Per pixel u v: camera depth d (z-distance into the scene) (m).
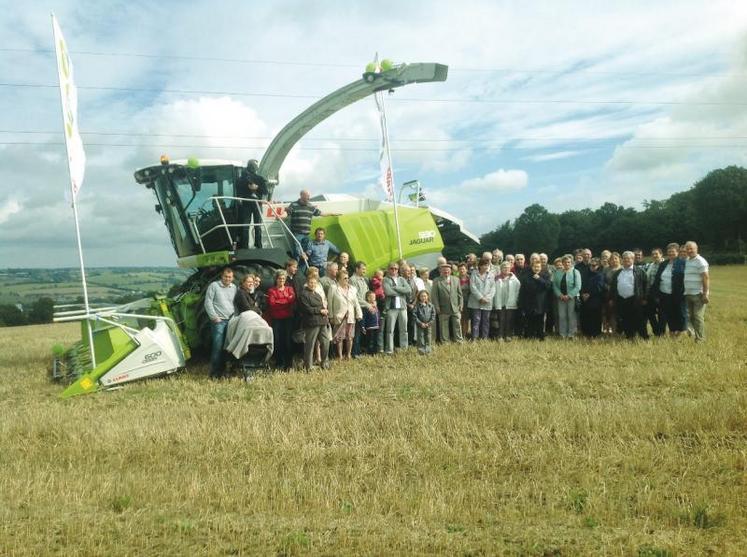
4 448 6.91
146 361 10.39
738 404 7.39
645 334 13.52
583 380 9.70
